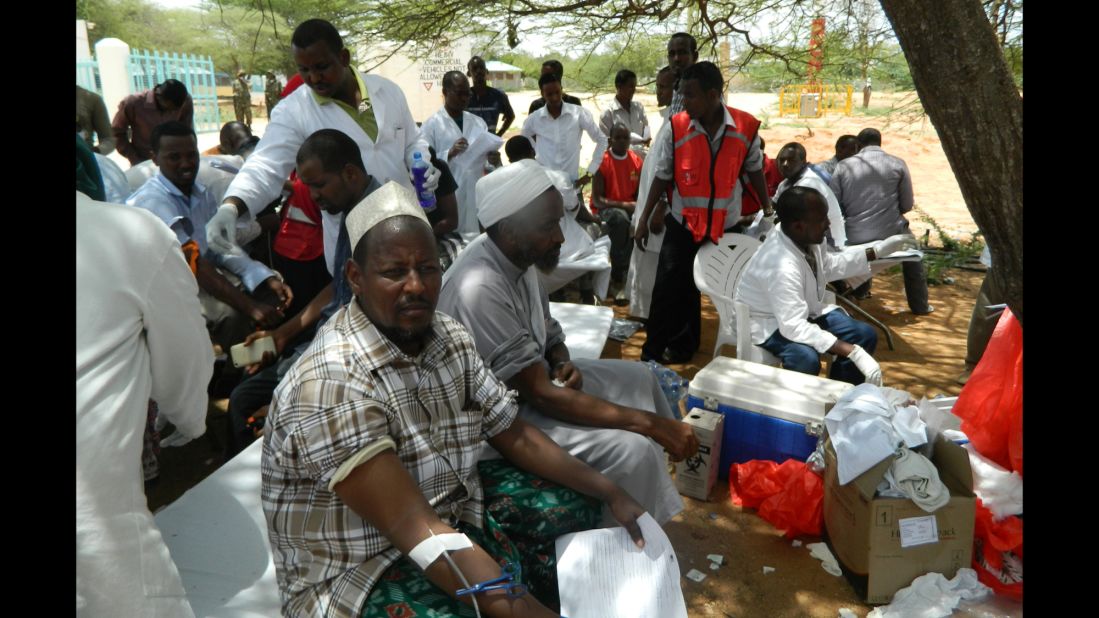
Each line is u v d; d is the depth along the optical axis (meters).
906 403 3.01
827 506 3.04
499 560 2.07
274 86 11.99
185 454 3.98
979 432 3.17
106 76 12.87
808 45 6.18
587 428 2.56
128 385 1.77
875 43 6.01
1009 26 4.02
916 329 6.12
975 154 1.75
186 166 3.85
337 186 3.04
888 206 6.12
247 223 4.29
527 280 2.76
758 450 3.55
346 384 1.79
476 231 6.61
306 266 3.88
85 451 1.66
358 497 1.75
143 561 1.77
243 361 3.21
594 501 2.36
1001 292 1.87
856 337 4.03
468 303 2.52
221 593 2.18
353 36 5.30
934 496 2.64
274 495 1.86
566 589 2.16
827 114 19.23
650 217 5.74
